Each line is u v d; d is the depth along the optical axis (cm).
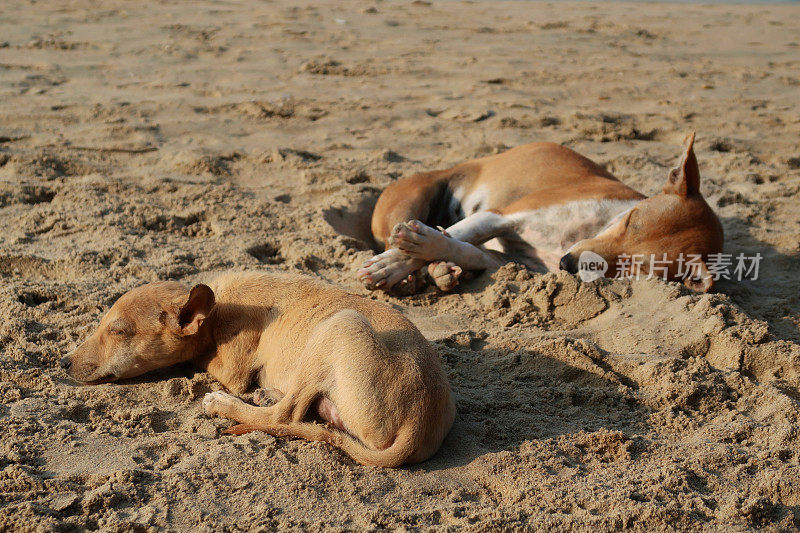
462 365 602
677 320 656
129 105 1323
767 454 495
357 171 1065
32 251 764
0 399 523
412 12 2316
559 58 1820
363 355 481
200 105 1347
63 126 1209
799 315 720
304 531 412
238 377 555
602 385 581
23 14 1958
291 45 1808
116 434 498
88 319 630
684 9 2656
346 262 797
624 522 427
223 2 2262
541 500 446
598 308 682
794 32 2236
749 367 610
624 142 1284
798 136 1334
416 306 722
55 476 443
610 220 761
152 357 559
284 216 904
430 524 425
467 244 753
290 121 1312
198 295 528
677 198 720
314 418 518
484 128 1323
